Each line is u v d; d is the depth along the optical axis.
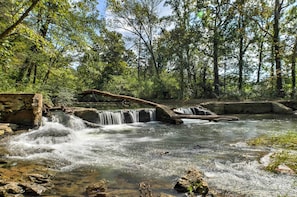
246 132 10.70
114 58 31.38
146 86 26.86
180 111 16.03
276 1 21.55
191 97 27.00
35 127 9.66
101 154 7.04
